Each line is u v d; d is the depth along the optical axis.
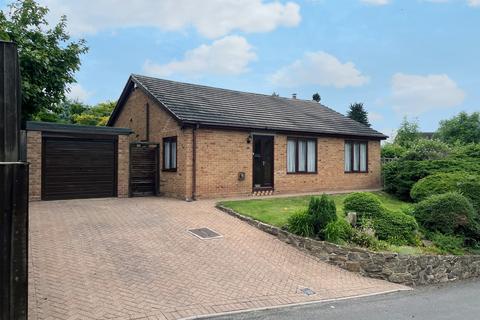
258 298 6.30
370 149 19.94
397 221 9.77
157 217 11.05
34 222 10.00
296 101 22.08
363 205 10.15
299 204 12.99
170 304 5.75
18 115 3.81
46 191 13.43
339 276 8.00
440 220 10.39
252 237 9.66
